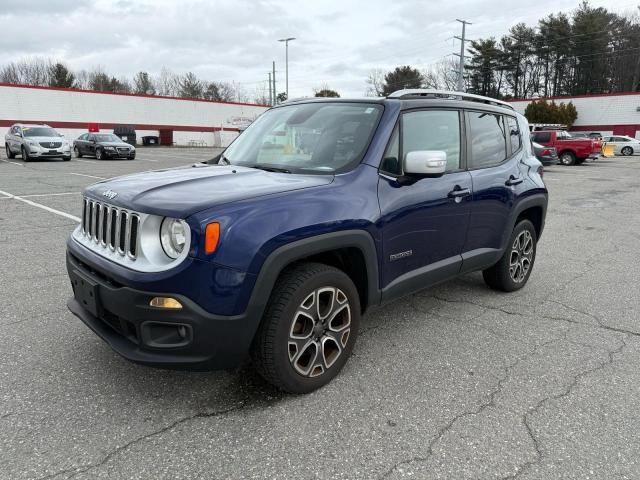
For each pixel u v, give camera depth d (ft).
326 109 12.10
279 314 8.78
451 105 12.84
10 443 7.96
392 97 11.62
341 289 9.71
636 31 207.31
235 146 13.28
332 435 8.36
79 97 130.93
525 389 9.99
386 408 9.21
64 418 8.67
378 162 10.50
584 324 13.48
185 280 7.91
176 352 8.21
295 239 8.65
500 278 15.43
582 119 153.17
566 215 32.71
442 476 7.42
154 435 8.26
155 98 147.02
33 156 68.69
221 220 8.04
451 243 12.49
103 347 11.38
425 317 13.79
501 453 7.97
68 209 29.55
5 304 13.98
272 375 9.05
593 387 10.11
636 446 8.21
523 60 226.99
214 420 8.71
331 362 9.94
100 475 7.30
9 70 253.85
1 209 29.35
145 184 9.50
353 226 9.58
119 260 8.70
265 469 7.51
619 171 70.69
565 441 8.32
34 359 10.77
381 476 7.39
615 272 18.86
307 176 10.21
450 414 9.05
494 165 14.10
